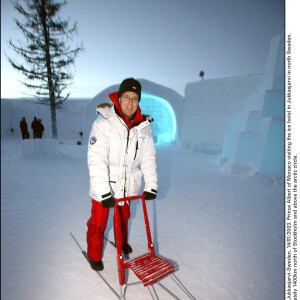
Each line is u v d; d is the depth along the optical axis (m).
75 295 1.43
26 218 2.53
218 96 10.62
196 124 11.30
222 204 3.53
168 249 2.09
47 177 4.60
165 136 15.58
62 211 2.80
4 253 1.81
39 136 8.75
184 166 7.01
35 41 9.22
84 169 5.67
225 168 6.55
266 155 5.72
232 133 7.91
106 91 13.08
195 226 2.64
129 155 1.58
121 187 1.62
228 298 1.52
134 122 1.58
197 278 1.70
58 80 9.70
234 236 2.46
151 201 3.46
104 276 1.63
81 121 19.38
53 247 1.96
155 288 1.54
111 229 2.38
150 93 13.13
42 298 1.38
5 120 17.62
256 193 4.27
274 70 7.44
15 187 3.75
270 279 1.75
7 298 1.34
